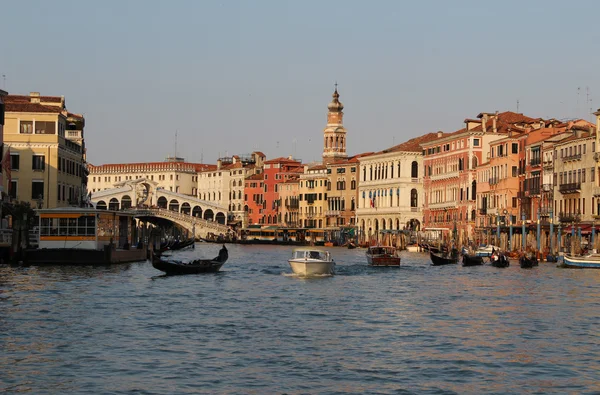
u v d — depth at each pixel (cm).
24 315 3772
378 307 4297
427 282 5772
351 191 15588
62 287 4925
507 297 4778
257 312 4050
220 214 18612
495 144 10988
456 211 12312
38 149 8544
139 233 11619
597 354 3072
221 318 3825
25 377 2644
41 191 8531
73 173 9456
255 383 2620
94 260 6794
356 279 6041
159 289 5025
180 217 15525
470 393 2552
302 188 16812
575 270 6944
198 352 3025
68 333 3344
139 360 2884
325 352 3056
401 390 2566
